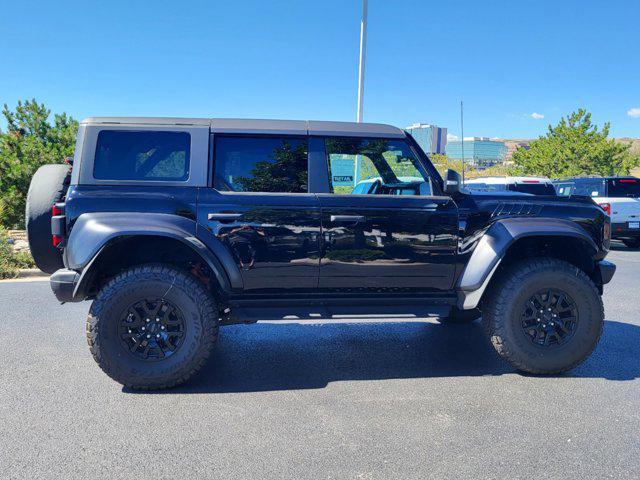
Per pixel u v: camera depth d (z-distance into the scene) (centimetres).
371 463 280
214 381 404
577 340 408
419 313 416
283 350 485
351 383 400
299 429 321
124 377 373
